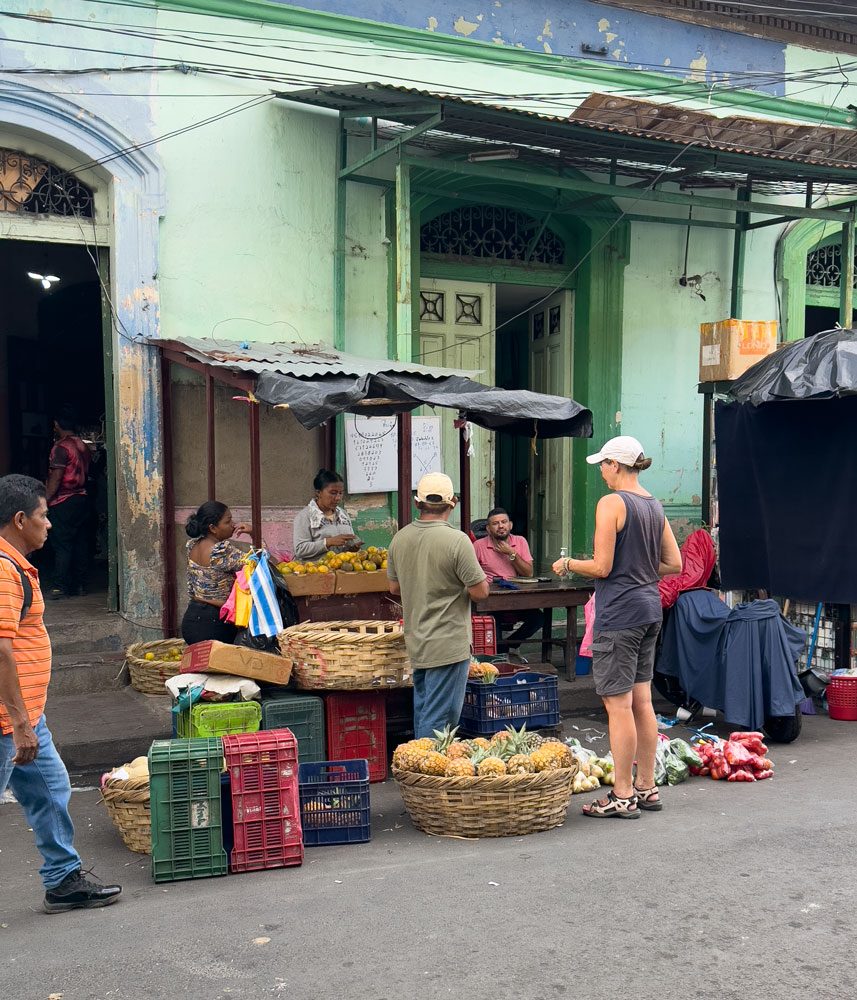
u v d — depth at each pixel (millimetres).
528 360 12133
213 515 6812
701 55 11172
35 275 11094
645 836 5105
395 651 6168
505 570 8711
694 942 3799
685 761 6344
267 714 6031
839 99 11945
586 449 11039
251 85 8922
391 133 9570
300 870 4738
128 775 5188
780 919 4008
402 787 5391
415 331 10078
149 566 8578
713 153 9281
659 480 11438
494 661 7086
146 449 8539
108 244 8664
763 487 8789
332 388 6594
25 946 3916
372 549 7441
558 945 3785
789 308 12008
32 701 4059
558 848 4941
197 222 8758
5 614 3842
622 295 11078
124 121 8414
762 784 6164
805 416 8461
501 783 5102
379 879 4559
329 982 3529
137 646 8062
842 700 8031
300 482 9500
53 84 8133
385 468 9844
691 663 7492
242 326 8984
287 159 9125
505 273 10781
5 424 12320
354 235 9602
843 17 11719
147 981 3576
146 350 8531
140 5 8445
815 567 8430
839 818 5379
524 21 10234
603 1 10570
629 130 8555
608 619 5410
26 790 4215
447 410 10383
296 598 6898
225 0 8766
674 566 5652
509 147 9258
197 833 4676
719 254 11641
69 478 9766
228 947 3838
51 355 13195
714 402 9578
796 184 11234
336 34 9305
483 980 3516
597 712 8305
